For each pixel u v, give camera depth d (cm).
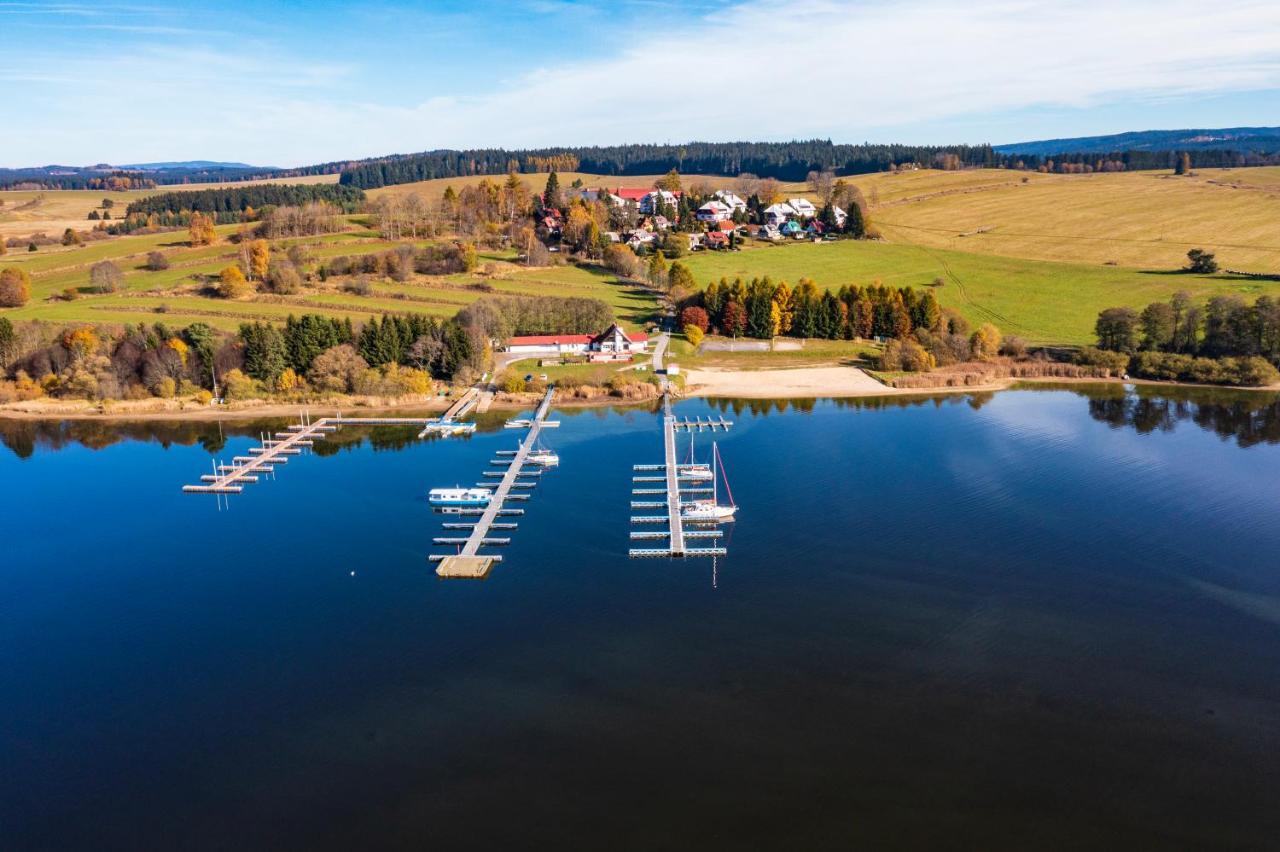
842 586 8981
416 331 18412
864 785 6084
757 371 19200
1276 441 13875
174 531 10775
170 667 7694
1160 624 8162
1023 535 10188
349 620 8450
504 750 6500
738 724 6756
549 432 15012
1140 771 6203
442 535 10481
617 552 9931
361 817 5875
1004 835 5628
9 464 13575
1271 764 6256
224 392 17162
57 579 9456
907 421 15362
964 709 6912
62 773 6397
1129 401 16738
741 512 11069
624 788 6088
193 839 5741
